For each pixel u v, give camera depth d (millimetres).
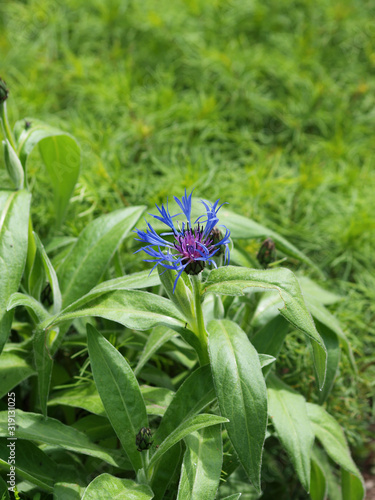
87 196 930
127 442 652
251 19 1378
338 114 1187
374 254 987
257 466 612
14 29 1360
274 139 1182
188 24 1320
